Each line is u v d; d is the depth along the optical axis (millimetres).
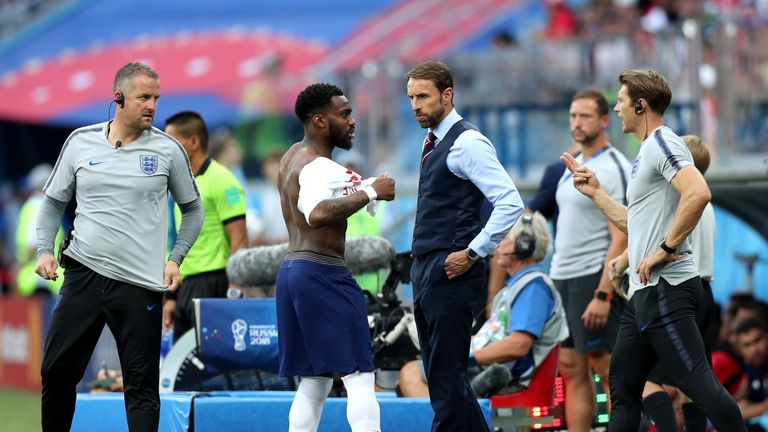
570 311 26891
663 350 20984
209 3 74000
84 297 21328
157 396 21625
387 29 62281
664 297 20859
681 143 20781
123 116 21406
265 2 74312
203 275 28406
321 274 20672
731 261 38250
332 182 20406
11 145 67000
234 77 64438
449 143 20906
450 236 20906
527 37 51531
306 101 21156
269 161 48094
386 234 38906
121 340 21438
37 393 46125
